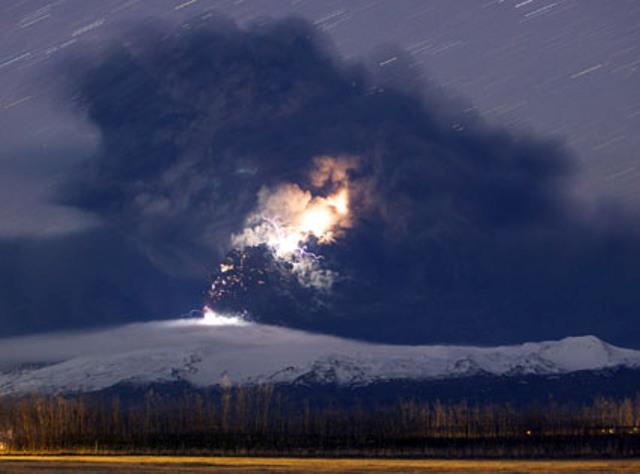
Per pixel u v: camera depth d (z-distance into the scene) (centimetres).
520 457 17950
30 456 19300
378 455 18875
